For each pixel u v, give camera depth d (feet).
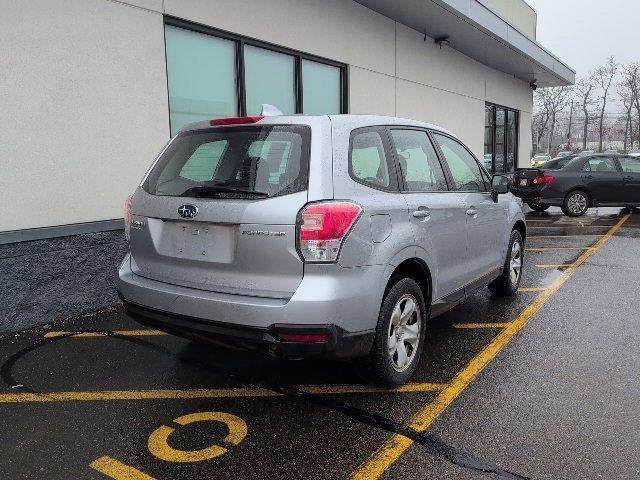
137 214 11.05
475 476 8.32
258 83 23.63
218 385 11.65
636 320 16.01
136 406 10.67
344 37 27.96
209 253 9.89
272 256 9.20
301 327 8.96
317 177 9.35
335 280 9.15
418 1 28.66
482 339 14.47
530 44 43.11
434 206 12.07
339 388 11.50
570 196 42.24
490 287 18.49
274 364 12.80
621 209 49.49
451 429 9.74
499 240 16.25
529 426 9.80
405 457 8.85
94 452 9.03
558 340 14.34
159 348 13.80
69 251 16.11
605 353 13.37
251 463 8.70
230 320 9.31
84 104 16.40
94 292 16.88
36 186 15.40
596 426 9.78
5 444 9.25
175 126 20.18
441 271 12.49
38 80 15.21
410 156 12.23
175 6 19.02
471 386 11.53
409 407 10.59
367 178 10.42
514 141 56.24
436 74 37.86
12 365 12.67
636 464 8.59
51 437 9.50
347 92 28.68
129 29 17.51
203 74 21.08
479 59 44.09
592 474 8.34
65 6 15.67
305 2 25.12
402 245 10.58
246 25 22.09
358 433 9.62
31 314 15.31
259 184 9.60
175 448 9.15
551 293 19.17
